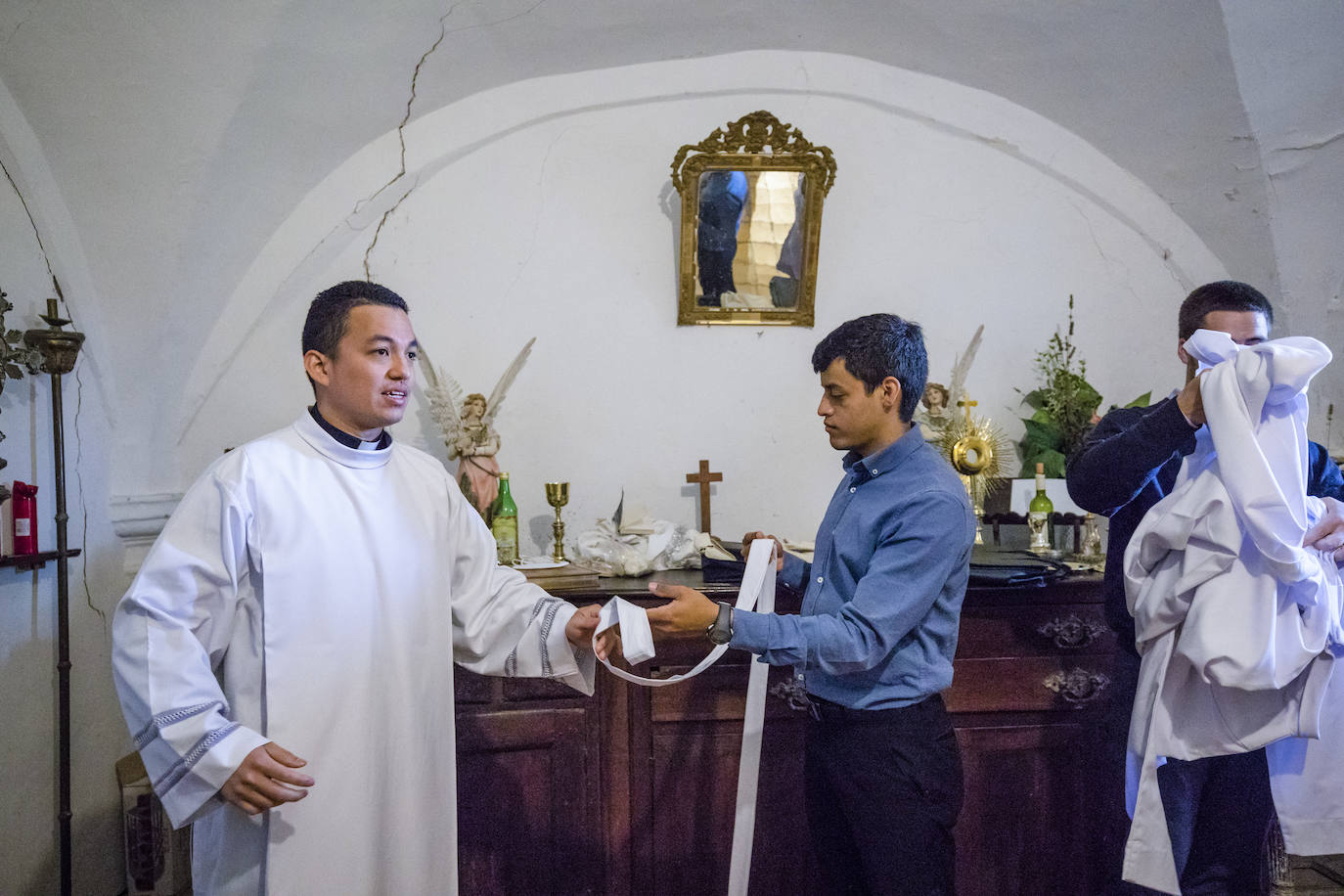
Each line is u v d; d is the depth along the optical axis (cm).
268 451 186
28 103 270
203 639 178
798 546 303
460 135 327
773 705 271
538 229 333
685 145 321
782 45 338
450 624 201
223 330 320
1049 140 353
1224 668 187
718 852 271
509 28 306
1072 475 219
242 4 265
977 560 275
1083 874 276
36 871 272
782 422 343
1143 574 205
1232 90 318
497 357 331
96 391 305
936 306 351
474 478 303
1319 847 208
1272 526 184
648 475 338
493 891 267
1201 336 205
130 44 263
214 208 301
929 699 198
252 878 176
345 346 187
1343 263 349
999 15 315
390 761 188
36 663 276
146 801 291
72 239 293
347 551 186
